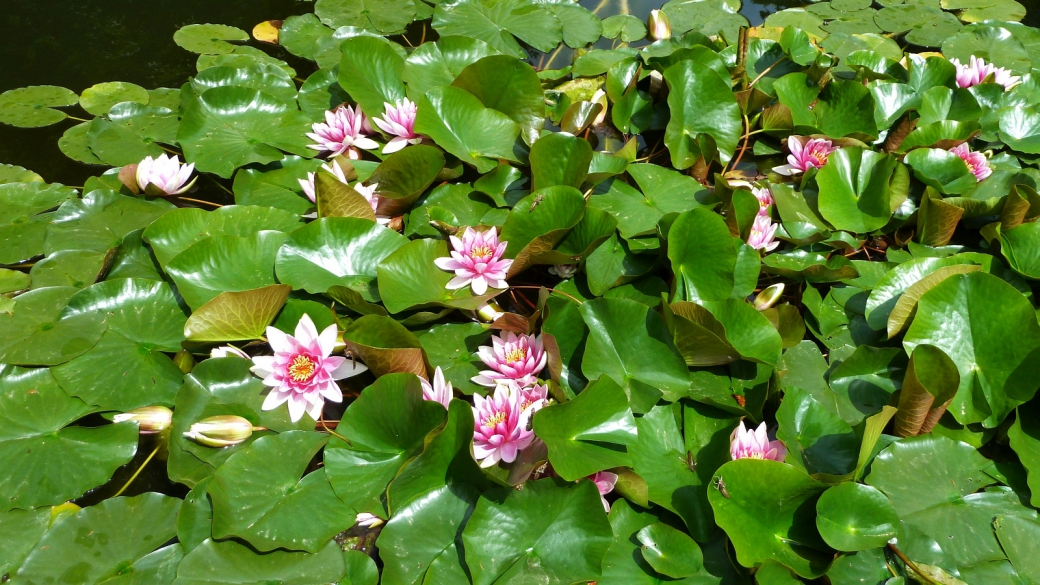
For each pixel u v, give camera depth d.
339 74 1.70
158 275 1.44
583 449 1.20
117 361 1.32
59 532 1.17
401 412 1.24
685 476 1.23
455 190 1.60
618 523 1.19
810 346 1.41
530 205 1.45
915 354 1.25
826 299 1.48
